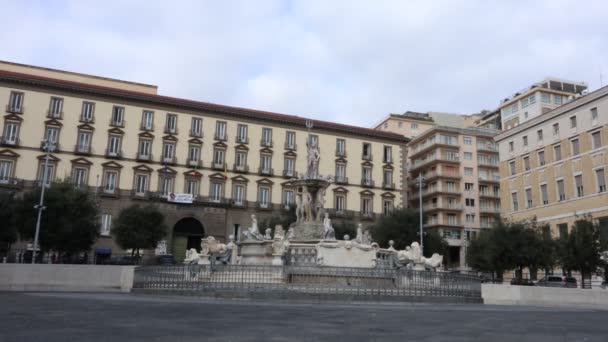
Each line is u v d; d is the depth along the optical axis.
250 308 13.84
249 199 68.12
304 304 15.91
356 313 13.10
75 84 61.41
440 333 9.39
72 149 60.59
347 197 73.31
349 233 61.81
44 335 7.98
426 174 91.38
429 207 89.12
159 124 65.38
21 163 58.28
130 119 64.12
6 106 58.75
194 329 9.14
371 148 76.75
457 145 88.56
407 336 8.84
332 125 74.31
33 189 50.00
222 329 9.22
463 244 85.06
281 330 9.25
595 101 52.12
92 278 22.66
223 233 65.75
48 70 66.75
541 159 59.62
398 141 78.44
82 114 61.94
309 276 18.78
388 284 19.23
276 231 26.47
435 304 18.12
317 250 23.33
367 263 23.95
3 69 64.38
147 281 19.86
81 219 46.66
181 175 65.12
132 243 52.12
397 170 77.44
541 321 12.38
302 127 73.12
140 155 63.53
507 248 42.41
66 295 18.25
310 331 9.19
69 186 48.62
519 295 21.56
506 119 87.94
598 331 10.35
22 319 10.12
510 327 10.72
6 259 45.84
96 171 61.28
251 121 70.44
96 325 9.39
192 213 64.44
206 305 14.52
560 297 21.61
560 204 55.56
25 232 45.00
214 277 18.59
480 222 86.88
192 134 66.50
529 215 60.16
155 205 57.44
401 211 62.34
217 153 67.94
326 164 73.31
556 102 80.62
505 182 65.75
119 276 23.05
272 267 18.53
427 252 60.06
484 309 16.50
